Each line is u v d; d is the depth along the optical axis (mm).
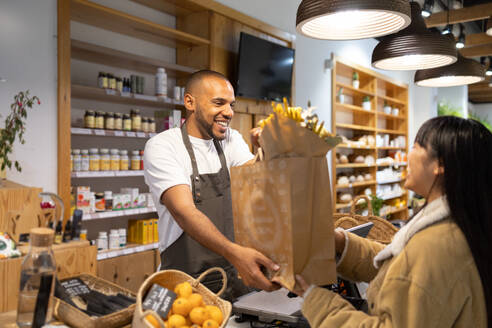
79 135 3592
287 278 1084
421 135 1121
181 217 1561
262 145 1117
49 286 1143
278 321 1464
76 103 3559
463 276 971
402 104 8875
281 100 4953
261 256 1143
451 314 964
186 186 1712
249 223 1182
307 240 1087
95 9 3266
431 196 1100
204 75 1927
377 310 1036
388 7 1859
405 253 1023
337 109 6934
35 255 1138
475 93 14305
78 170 3297
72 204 3307
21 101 2781
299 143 1048
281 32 5082
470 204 1005
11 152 2588
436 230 1021
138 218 4078
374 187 7453
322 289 1107
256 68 4488
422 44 2619
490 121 16203
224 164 2055
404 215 8641
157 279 1239
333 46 6336
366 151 7398
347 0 1867
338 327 1057
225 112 1901
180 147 1933
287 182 1049
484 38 7645
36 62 3035
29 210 2312
